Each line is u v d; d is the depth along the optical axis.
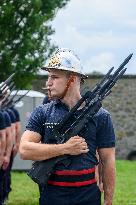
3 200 12.92
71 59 6.01
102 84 6.05
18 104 22.00
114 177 6.19
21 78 28.45
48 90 6.07
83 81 6.18
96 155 6.13
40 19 28.45
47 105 6.12
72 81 6.02
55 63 6.00
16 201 15.37
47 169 5.89
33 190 17.70
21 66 28.16
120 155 34.62
